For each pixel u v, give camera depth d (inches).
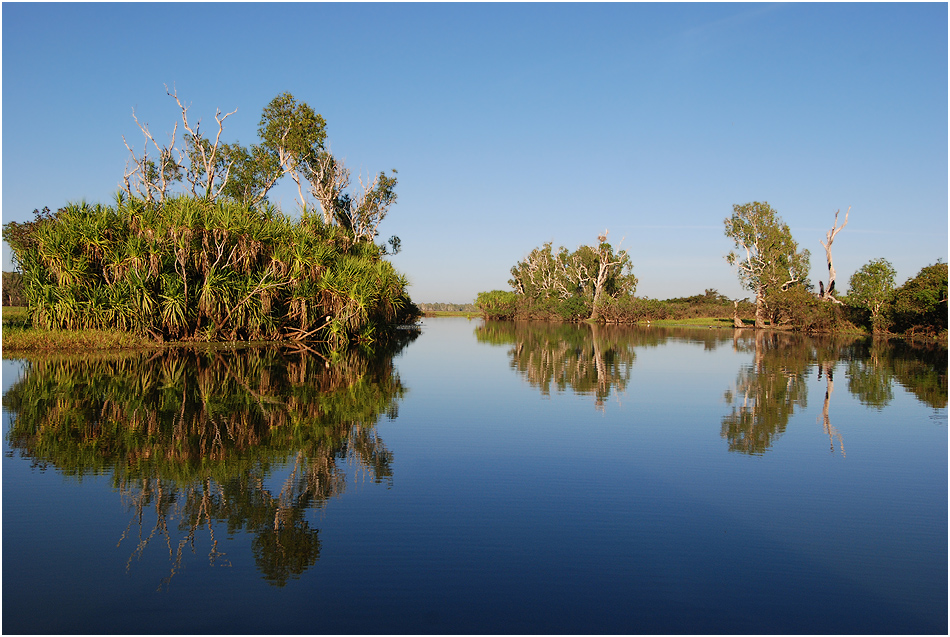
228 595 183.5
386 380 650.2
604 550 219.9
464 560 209.6
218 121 1258.0
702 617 175.0
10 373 628.1
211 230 960.9
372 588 188.9
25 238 1124.5
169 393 526.6
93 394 513.3
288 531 232.4
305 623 168.6
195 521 240.7
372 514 250.7
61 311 866.1
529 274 3378.4
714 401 529.7
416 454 345.1
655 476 308.2
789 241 2170.3
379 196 1865.2
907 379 682.8
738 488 291.0
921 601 186.1
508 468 319.0
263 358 845.2
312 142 1594.5
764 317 2180.1
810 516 255.8
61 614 171.9
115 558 207.6
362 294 1031.0
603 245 2694.4
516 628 167.3
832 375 720.3
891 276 1780.3
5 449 339.3
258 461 323.0
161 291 930.7
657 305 2640.3
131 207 928.3
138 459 323.6
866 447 368.8
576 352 1053.2
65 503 257.6
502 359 914.7
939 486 294.5
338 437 379.9
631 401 528.1
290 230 1053.2
